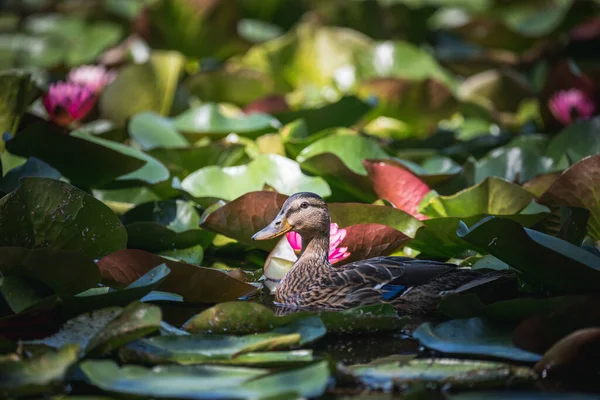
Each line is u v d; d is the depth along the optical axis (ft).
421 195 41.09
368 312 31.14
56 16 99.76
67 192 34.45
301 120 51.88
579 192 38.42
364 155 45.88
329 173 42.57
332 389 26.11
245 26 81.82
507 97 69.77
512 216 38.37
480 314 30.68
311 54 70.79
